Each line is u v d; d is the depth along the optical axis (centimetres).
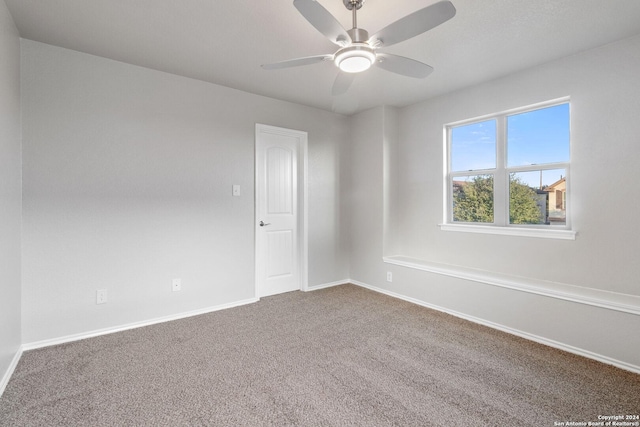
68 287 252
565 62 265
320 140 414
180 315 307
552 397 183
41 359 223
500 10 199
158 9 200
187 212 310
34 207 238
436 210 370
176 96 303
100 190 265
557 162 280
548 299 250
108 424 160
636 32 226
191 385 194
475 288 299
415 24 160
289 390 190
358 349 244
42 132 241
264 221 378
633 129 232
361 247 428
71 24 217
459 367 217
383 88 337
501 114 317
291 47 249
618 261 240
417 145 388
